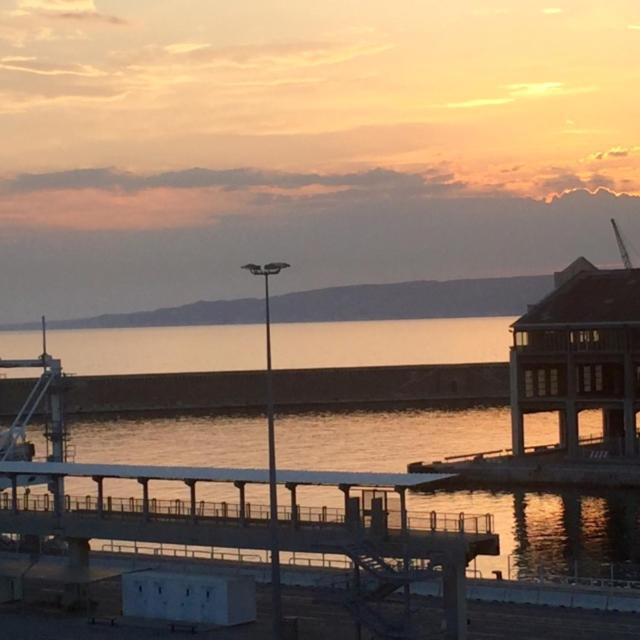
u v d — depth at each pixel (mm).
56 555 133750
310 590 120250
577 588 115375
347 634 103125
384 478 101062
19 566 119750
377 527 99000
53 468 119312
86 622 110188
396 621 97750
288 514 127438
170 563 132125
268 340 100500
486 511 199125
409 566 97250
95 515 118062
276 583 98562
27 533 118625
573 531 180000
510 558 156125
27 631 107438
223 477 109375
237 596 107688
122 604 115188
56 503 121312
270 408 99500
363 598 96500
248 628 106188
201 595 108312
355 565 96875
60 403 157875
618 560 158250
